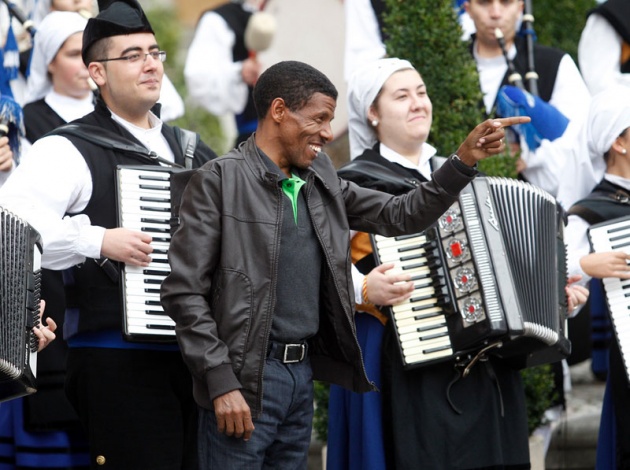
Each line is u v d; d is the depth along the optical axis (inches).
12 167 395.2
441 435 357.4
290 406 306.3
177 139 361.1
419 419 358.0
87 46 350.3
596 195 406.3
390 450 363.3
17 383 308.5
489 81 462.6
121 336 335.9
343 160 568.4
